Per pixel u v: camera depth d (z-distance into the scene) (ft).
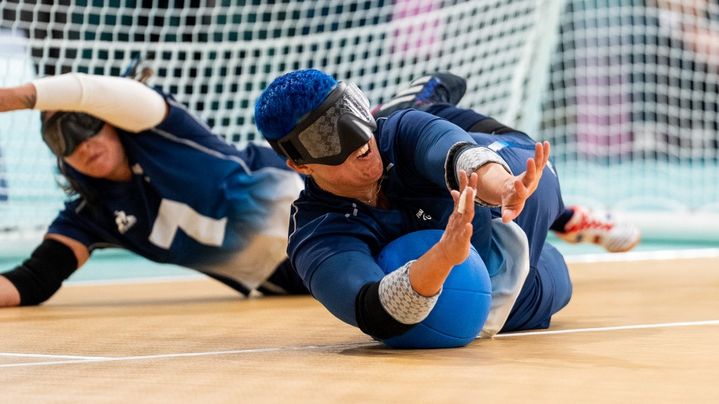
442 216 13.16
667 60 43.04
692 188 45.19
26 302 21.12
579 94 45.14
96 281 29.30
